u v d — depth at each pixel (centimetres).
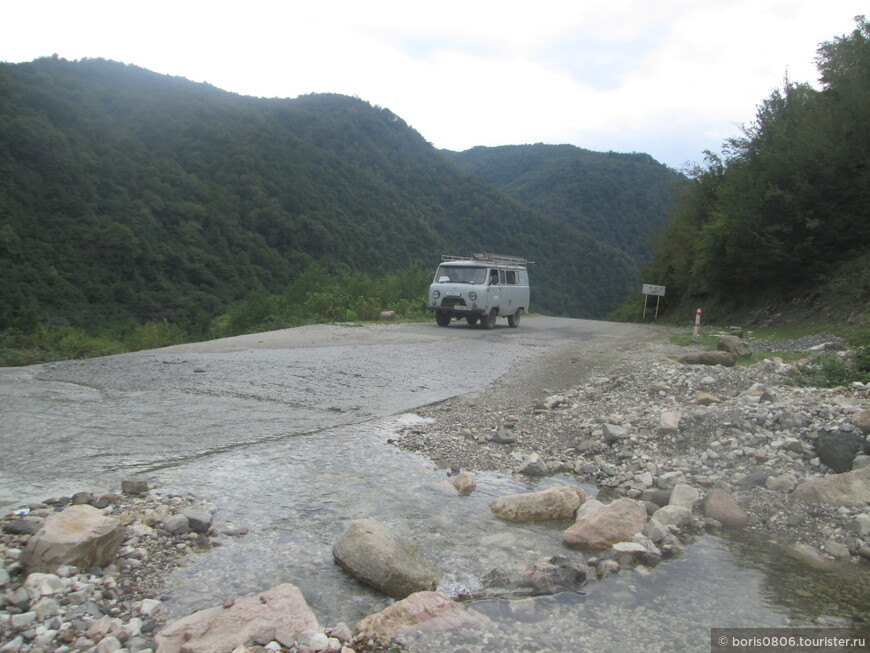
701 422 680
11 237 4353
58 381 902
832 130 2138
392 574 362
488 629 327
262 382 949
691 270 3009
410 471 570
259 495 491
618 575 394
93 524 375
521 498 492
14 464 528
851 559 429
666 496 531
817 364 949
